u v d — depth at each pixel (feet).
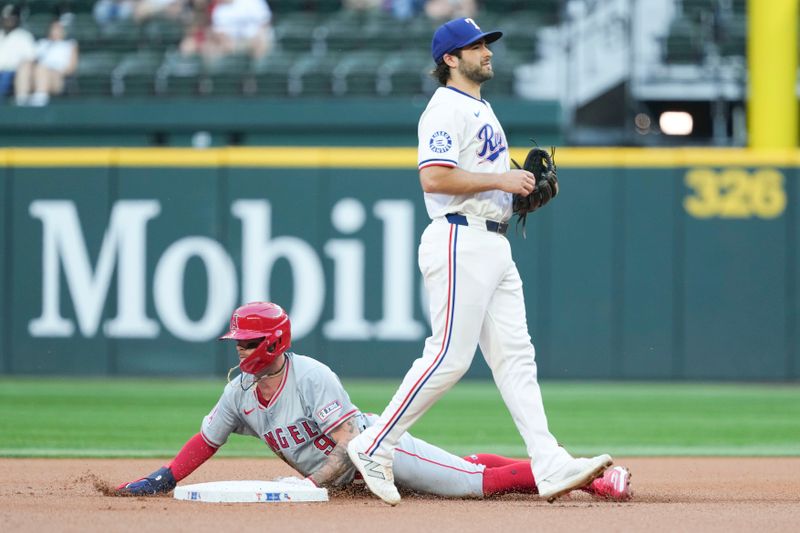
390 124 152.05
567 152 141.90
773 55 143.33
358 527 45.32
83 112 154.71
